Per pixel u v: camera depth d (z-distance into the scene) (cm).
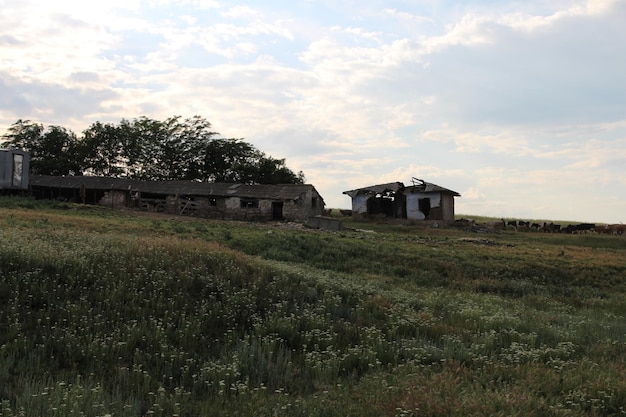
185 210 5691
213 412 746
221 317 1243
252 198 5572
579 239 5188
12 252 1357
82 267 1355
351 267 2767
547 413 727
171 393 840
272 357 1040
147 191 5788
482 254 3331
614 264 3284
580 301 2305
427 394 760
